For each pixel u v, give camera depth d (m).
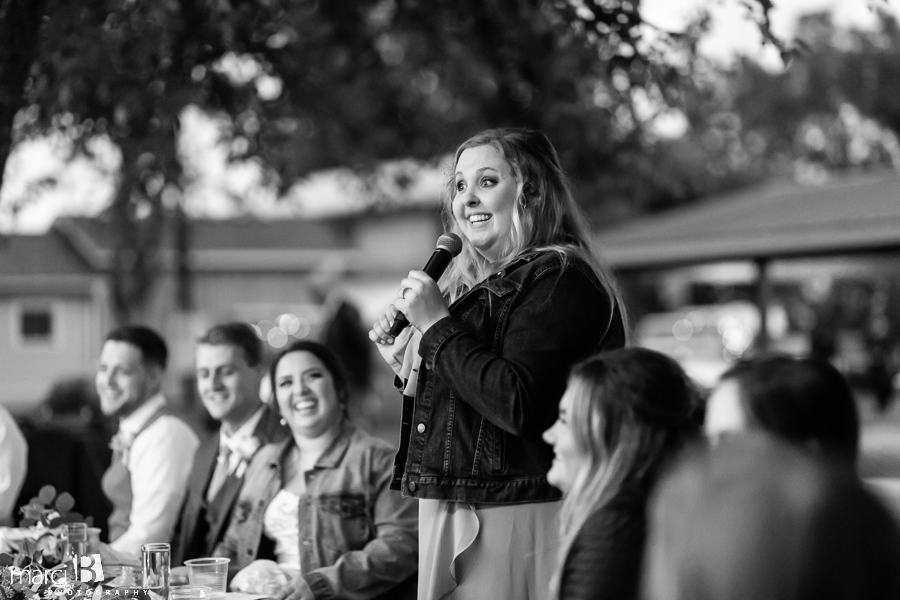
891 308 22.06
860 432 2.09
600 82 7.95
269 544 3.99
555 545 2.82
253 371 4.21
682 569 1.83
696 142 23.91
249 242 24.20
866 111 29.84
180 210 10.83
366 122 11.12
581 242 3.06
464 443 2.85
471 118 10.11
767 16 4.88
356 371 10.48
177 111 6.75
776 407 2.04
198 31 6.29
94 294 21.22
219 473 4.20
